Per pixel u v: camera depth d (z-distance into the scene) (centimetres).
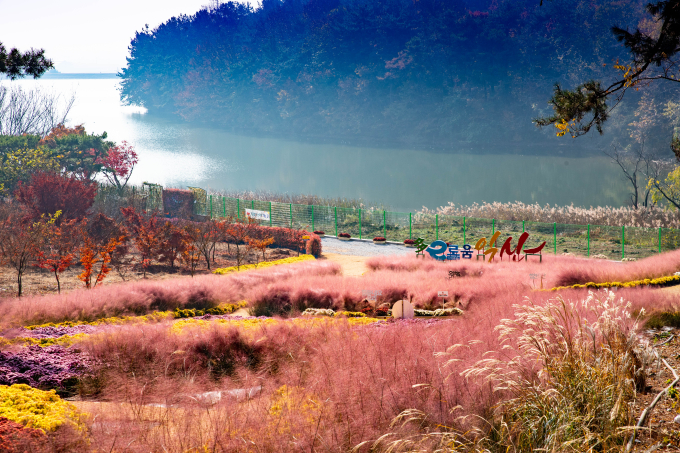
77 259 2514
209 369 777
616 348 556
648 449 414
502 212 4466
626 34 1148
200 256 2975
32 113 6669
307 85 11812
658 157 7581
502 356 622
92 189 3170
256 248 3133
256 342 840
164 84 16638
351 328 891
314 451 454
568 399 487
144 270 2473
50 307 1326
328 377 599
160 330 938
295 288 1738
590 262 2714
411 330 830
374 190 7425
